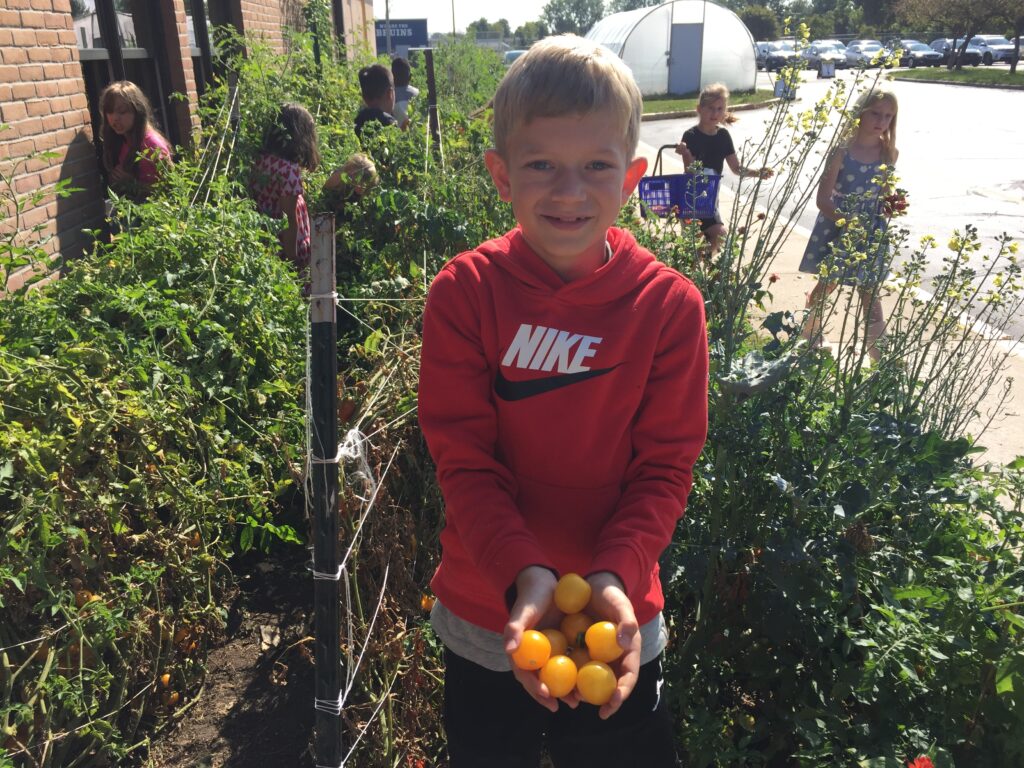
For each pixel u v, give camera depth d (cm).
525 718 176
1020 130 2225
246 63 755
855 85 336
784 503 268
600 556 155
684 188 683
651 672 180
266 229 503
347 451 182
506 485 170
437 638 274
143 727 274
